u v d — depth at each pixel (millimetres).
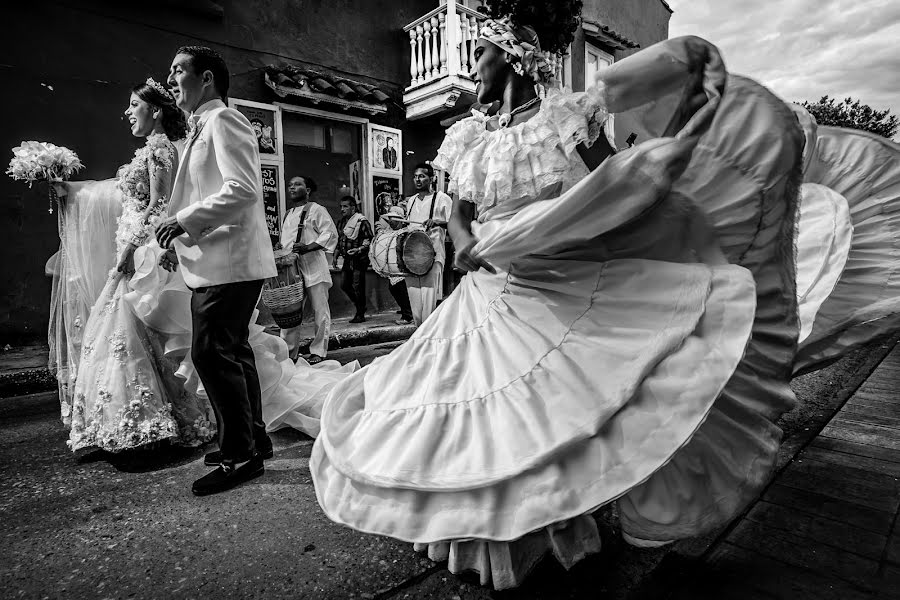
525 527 1333
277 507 2238
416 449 1496
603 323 1521
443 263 7066
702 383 1306
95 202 3166
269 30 7824
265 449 2740
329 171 8906
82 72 6223
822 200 2514
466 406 1559
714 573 1600
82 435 2830
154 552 1897
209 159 2404
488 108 2000
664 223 1529
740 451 1450
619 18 13375
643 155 1358
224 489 2420
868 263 2428
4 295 5816
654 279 1498
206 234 2338
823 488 2141
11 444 3193
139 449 3010
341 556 1830
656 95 1564
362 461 1588
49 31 5996
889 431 2760
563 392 1447
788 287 1564
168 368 3016
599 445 1339
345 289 8062
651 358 1369
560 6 1817
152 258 2814
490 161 1702
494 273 1815
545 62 1829
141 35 6637
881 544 1728
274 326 7293
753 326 1464
